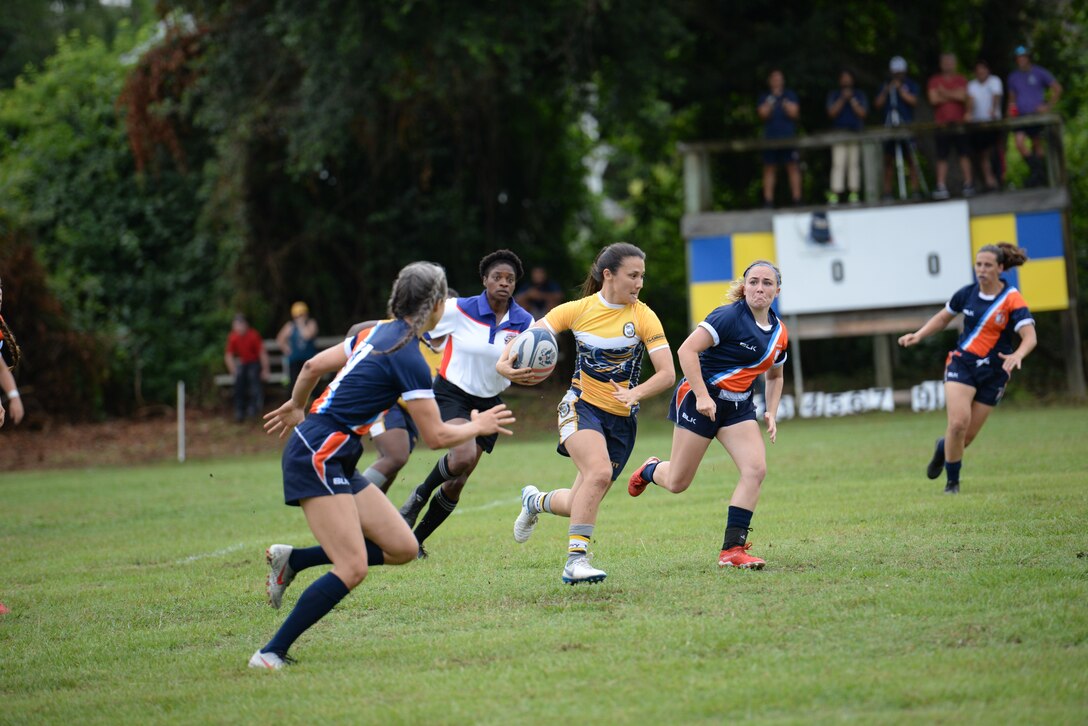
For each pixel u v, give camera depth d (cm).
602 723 1622
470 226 10350
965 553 2608
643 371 9912
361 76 8219
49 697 1938
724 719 1620
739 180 10331
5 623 2511
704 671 1841
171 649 2230
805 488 3981
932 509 3256
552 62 8944
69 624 2478
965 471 4169
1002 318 3544
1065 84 9106
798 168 8144
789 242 7956
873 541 2825
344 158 9981
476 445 2939
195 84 9088
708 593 2356
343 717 1717
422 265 1992
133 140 9456
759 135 10288
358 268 10425
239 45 8625
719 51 9494
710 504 3750
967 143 7800
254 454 7444
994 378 3594
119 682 2008
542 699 1745
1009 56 8831
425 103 9594
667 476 2677
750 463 2586
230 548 3409
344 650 2112
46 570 3194
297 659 2069
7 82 13762
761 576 2489
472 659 1998
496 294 3005
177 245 10506
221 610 2550
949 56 7725
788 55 8750
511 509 3962
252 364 8869
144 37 11119
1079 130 10056
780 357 2594
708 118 10262
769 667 1839
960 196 7812
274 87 8869
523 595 2464
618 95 8362
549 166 11025
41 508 4747
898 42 9169
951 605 2136
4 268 8931
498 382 3058
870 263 7856
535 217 10881
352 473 2050
